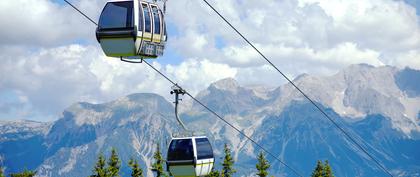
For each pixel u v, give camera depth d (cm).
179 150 5375
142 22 4091
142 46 4125
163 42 4247
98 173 11200
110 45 4150
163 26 4212
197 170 5388
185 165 5359
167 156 5416
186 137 5403
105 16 4112
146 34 4116
